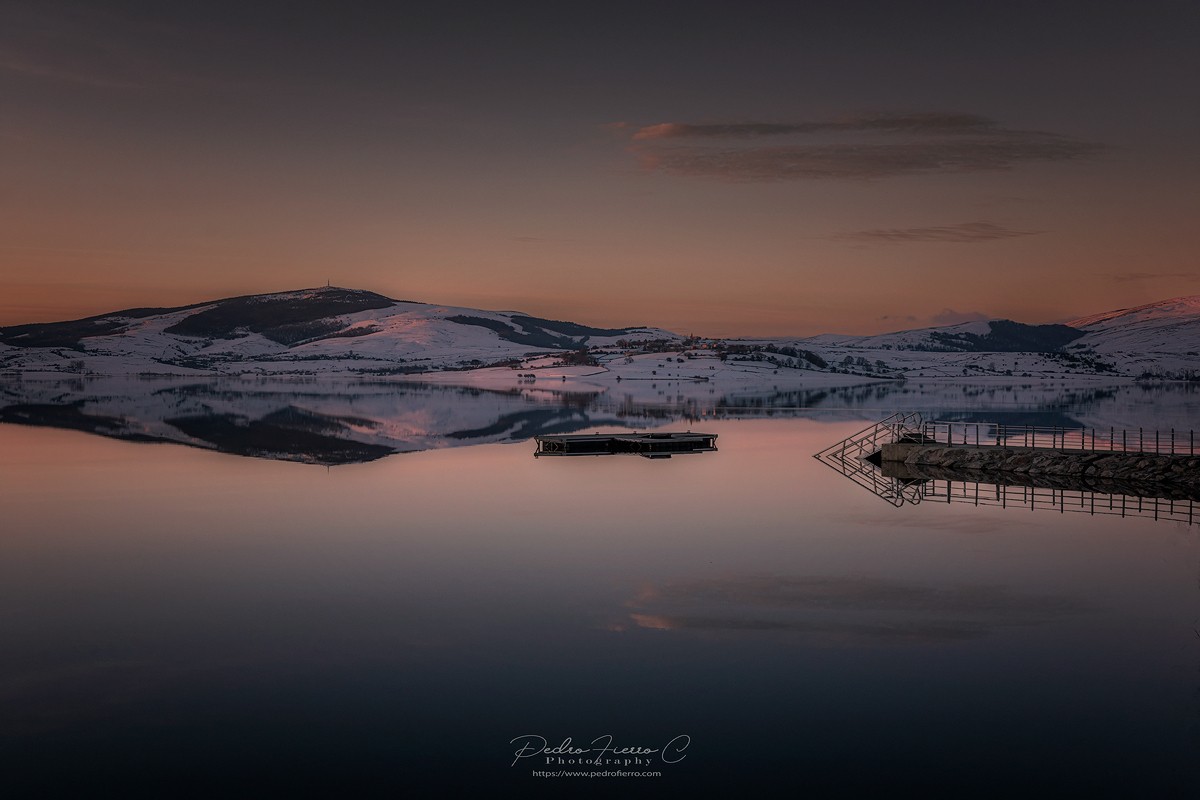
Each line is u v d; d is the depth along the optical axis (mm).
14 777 16641
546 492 45594
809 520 37688
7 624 24375
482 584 27812
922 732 18188
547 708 19172
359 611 25281
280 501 42938
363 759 17250
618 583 27766
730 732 18219
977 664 21344
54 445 70812
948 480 49719
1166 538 33969
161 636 23422
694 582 27859
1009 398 169125
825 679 20531
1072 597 26219
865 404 144375
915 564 29969
